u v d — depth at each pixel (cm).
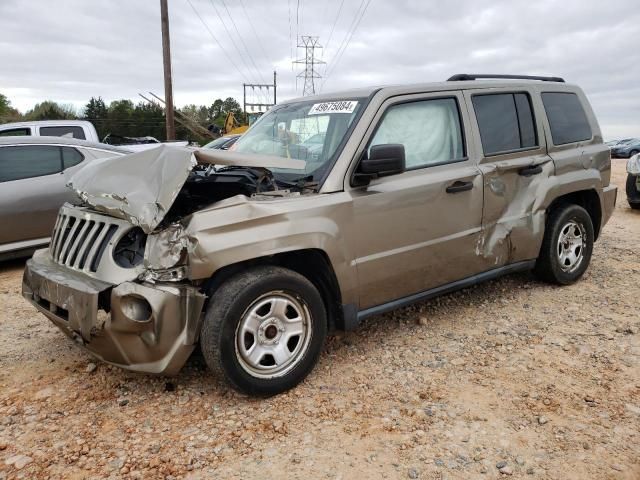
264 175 372
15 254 653
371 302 387
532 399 332
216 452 286
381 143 389
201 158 326
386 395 341
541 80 529
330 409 326
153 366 313
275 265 346
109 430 308
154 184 323
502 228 459
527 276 570
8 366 390
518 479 262
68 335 348
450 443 291
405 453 283
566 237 525
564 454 280
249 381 326
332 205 353
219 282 329
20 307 520
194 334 311
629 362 377
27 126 1002
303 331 350
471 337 426
